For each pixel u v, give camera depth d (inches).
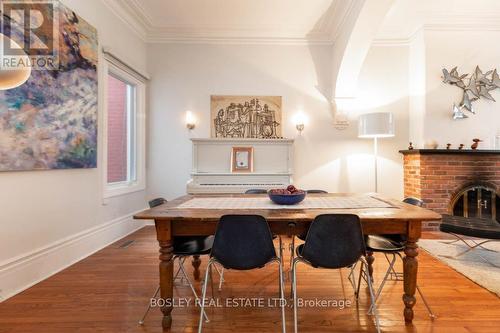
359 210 68.4
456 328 63.6
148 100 160.9
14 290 78.5
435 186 143.8
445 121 147.8
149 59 160.7
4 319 66.5
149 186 161.8
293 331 62.9
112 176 140.7
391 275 91.7
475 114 147.3
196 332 62.6
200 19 145.4
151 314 69.6
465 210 143.4
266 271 96.6
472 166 143.1
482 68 146.3
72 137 99.0
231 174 142.9
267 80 161.8
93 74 111.0
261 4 131.1
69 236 100.3
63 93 94.3
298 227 65.8
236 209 69.7
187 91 161.2
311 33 157.3
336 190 161.8
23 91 78.5
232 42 160.9
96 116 113.7
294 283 61.9
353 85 151.8
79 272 94.0
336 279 89.7
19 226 80.1
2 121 72.9
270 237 60.0
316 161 161.8
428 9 134.1
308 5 131.5
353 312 70.7
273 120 161.3
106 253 113.0
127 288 82.9
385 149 162.4
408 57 161.2
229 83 161.8
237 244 59.4
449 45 146.3
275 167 148.6
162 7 134.2
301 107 161.9
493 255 108.0
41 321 65.9
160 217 61.4
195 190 137.6
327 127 162.1
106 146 122.3
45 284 84.8
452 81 145.7
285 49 161.8
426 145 148.0
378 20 121.0
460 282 86.2
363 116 136.1
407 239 65.7
